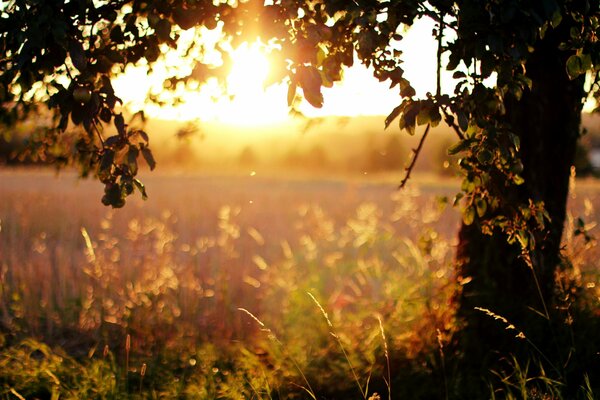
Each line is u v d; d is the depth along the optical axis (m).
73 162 4.65
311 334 6.40
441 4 2.96
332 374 4.89
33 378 4.63
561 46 3.18
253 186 36.53
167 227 11.60
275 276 9.44
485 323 4.75
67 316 6.62
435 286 5.88
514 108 4.70
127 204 17.22
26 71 2.97
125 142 2.96
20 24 2.89
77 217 14.32
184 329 6.48
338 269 9.84
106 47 3.10
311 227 13.54
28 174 32.25
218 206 18.61
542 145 4.71
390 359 4.94
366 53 2.79
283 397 4.54
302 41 2.59
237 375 4.83
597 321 4.75
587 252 5.44
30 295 6.88
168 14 3.04
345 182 45.69
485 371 4.48
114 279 7.46
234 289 7.94
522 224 3.80
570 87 4.70
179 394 4.53
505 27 2.80
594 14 3.20
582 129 5.02
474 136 3.16
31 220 13.40
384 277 8.80
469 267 5.03
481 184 3.48
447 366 4.67
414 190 12.55
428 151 69.31
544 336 4.60
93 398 4.42
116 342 6.17
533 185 4.70
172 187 32.56
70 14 2.90
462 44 2.85
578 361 4.34
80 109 2.88
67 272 7.88
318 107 2.56
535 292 4.81
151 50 3.42
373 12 2.77
